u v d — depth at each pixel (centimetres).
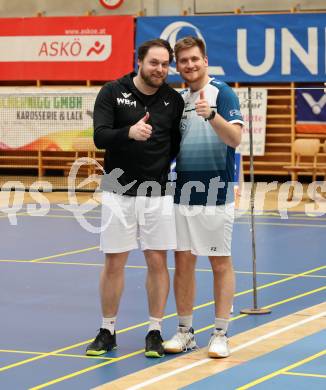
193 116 586
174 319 687
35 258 986
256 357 577
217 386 511
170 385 514
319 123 1786
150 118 584
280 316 698
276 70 1756
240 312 712
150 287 594
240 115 576
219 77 1784
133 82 589
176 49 584
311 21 1730
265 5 1825
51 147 1566
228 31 1770
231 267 594
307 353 584
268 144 1845
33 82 1942
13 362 571
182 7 1866
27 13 1936
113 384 518
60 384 520
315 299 763
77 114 1558
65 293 796
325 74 1733
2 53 1880
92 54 1834
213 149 580
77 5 1908
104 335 596
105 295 595
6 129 1580
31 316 706
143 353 592
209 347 582
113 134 564
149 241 589
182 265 598
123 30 1817
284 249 1046
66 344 618
